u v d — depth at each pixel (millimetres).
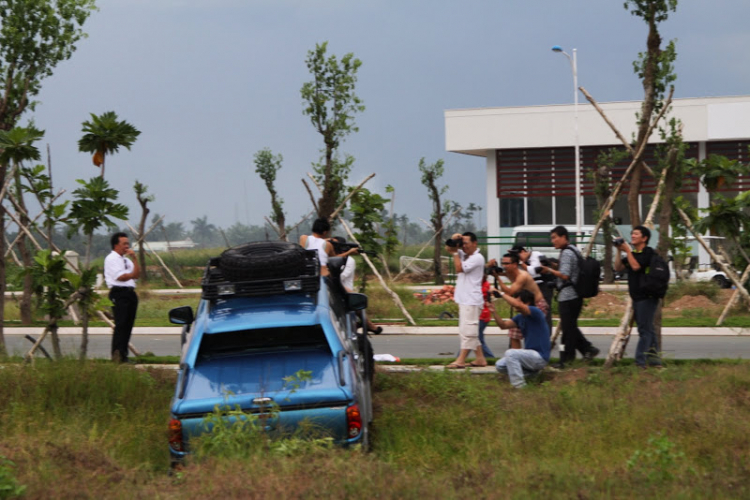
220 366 7793
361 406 7465
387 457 7684
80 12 15953
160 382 11180
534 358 10805
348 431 7129
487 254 41375
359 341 10148
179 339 17578
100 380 10383
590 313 20719
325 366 7641
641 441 7984
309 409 7121
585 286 11766
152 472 7426
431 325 18734
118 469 7168
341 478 6086
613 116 38375
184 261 52875
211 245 146625
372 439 8469
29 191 14547
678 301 22750
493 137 40062
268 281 8391
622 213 39031
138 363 13078
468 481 6402
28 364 11125
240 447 6801
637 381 10547
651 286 11195
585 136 38812
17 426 8656
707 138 37219
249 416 7016
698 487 6078
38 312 12375
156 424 9266
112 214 12281
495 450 7789
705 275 30609
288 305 8289
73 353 12414
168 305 25016
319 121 20859
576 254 11805
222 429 6914
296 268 8609
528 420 8828
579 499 5852
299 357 7828
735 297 17719
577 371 11391
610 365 11656
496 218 41000
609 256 32312
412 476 6418
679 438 7891
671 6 12758
